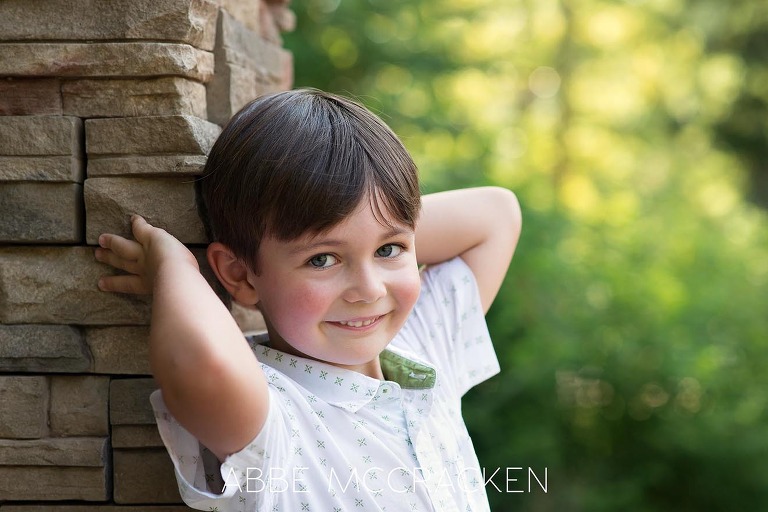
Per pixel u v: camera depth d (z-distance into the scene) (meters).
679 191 6.66
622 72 9.82
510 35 8.80
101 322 1.52
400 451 1.55
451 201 1.86
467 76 6.57
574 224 4.75
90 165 1.51
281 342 1.60
